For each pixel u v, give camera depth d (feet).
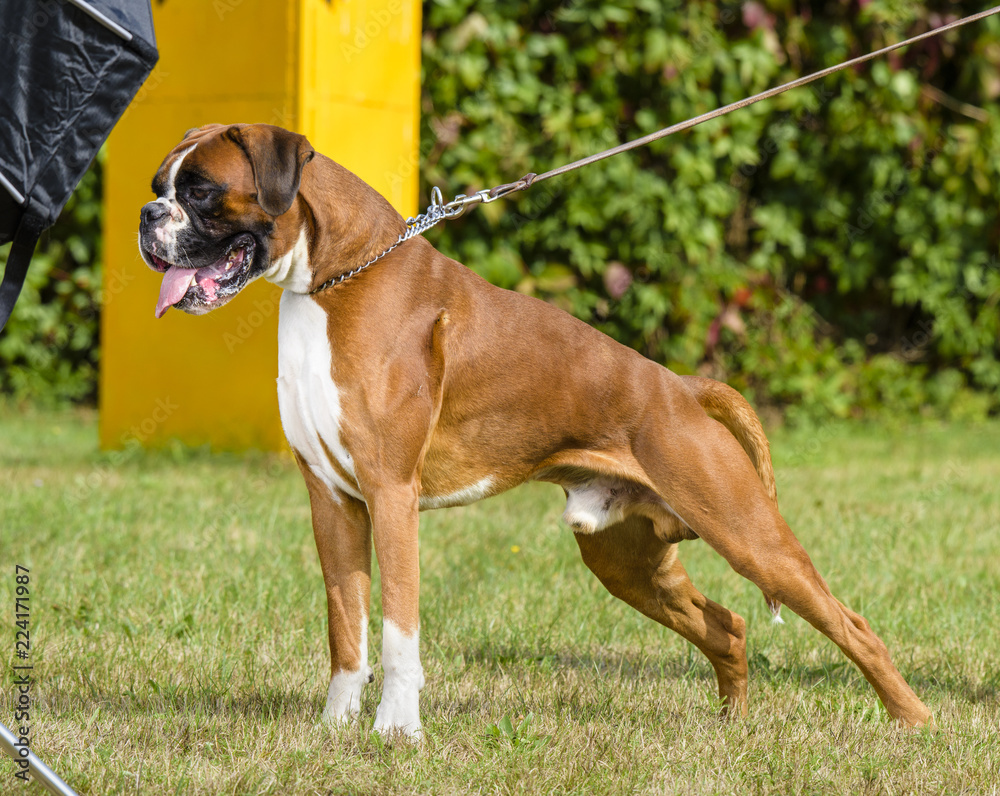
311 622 24.38
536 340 18.30
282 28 37.60
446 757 16.81
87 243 53.42
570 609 25.95
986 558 31.63
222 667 20.88
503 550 30.81
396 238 18.03
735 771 16.67
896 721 18.42
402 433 17.17
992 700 20.70
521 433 18.28
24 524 31.73
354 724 17.61
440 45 46.39
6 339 53.31
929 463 46.14
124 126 40.98
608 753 17.15
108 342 42.47
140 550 29.60
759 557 17.94
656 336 52.42
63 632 22.90
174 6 39.37
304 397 17.52
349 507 18.39
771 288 53.11
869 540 32.48
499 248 48.75
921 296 54.85
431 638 23.85
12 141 14.20
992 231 55.72
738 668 20.12
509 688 20.74
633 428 18.29
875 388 55.77
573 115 48.62
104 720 18.12
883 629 24.90
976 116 53.98
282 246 17.24
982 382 57.57
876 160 52.65
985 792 16.17
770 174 53.16
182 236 16.81
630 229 50.24
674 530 18.88
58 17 14.29
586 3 47.55
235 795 15.38
